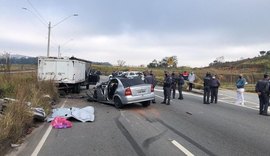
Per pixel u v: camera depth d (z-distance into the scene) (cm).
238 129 1243
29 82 2122
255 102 2481
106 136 1093
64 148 925
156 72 8500
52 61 2844
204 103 2217
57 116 1420
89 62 3900
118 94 1869
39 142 1002
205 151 892
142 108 1883
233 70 11006
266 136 1116
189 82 3400
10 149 911
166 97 2130
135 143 988
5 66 2286
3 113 1115
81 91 3350
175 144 972
